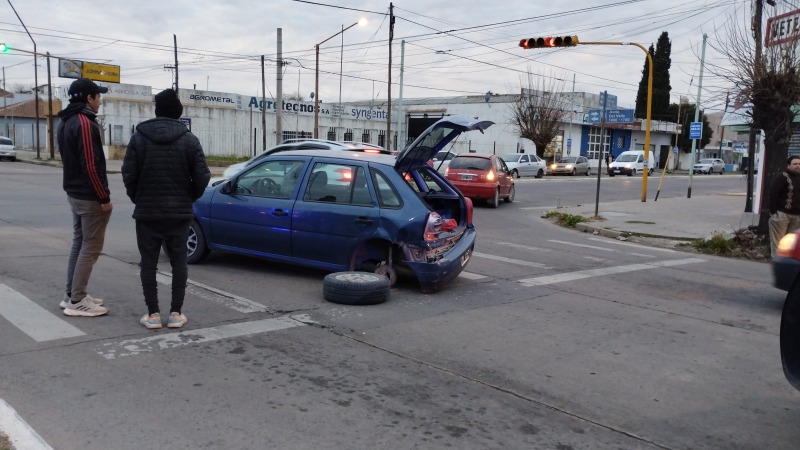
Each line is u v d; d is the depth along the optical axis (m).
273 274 7.93
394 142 56.47
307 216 7.43
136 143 5.14
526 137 52.50
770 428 4.03
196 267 8.17
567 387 4.59
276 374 4.57
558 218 17.08
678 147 66.94
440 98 61.59
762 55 11.48
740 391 4.65
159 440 3.50
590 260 10.41
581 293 7.77
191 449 3.42
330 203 7.38
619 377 4.84
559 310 6.85
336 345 5.30
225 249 8.09
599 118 26.08
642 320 6.58
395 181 7.23
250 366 4.70
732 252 11.88
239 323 5.78
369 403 4.14
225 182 8.13
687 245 12.89
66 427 3.61
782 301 7.77
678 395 4.53
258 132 47.72
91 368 4.50
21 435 3.48
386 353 5.16
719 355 5.48
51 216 12.73
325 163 7.58
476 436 3.74
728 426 4.04
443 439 3.68
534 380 4.70
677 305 7.35
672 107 67.06
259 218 7.73
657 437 3.84
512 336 5.79
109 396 4.05
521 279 8.47
